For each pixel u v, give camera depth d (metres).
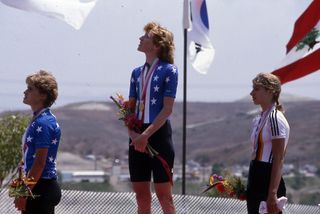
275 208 13.79
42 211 13.52
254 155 14.02
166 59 14.06
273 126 13.79
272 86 13.90
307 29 20.33
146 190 14.11
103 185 56.03
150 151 13.78
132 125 13.93
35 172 13.37
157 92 13.90
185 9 26.25
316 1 20.20
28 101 13.56
